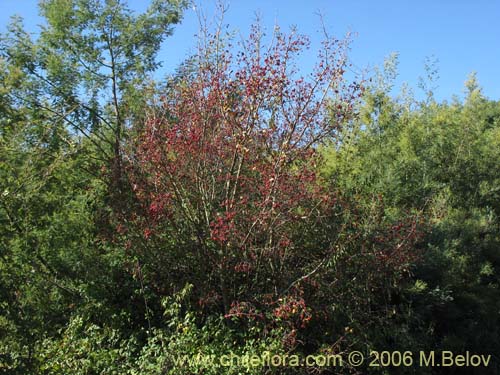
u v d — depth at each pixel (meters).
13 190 6.44
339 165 9.40
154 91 8.04
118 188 7.35
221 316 6.59
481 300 8.48
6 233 6.36
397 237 7.26
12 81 8.41
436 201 9.44
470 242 9.15
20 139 7.11
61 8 10.03
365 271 7.01
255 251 6.87
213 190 7.02
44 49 10.23
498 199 10.38
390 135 10.65
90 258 7.44
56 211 7.30
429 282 8.31
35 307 6.79
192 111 7.13
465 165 10.53
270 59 6.92
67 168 7.81
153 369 5.85
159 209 6.77
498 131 12.34
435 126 11.50
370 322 6.99
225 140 7.01
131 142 7.43
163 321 7.09
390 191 8.99
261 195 6.81
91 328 6.47
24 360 5.82
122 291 7.54
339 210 7.39
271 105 7.02
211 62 7.56
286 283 6.79
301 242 7.14
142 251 7.20
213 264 7.01
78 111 9.96
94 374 6.23
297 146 7.04
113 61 10.34
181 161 6.86
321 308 6.72
